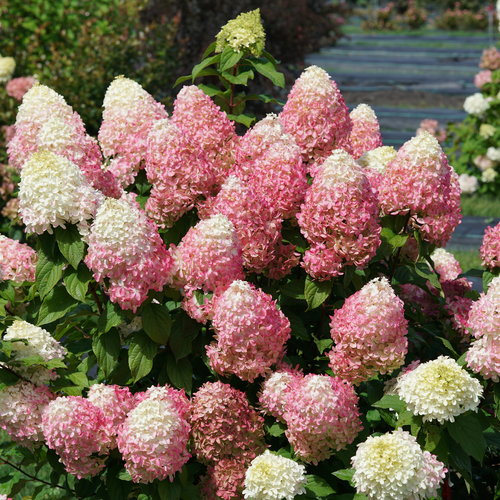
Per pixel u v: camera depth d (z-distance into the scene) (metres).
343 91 24.12
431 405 3.38
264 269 4.05
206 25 12.55
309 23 13.76
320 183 3.80
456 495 4.39
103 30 12.48
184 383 3.92
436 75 26.78
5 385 3.67
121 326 3.97
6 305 4.38
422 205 4.00
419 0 45.88
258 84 12.33
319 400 3.45
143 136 4.36
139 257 3.58
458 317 4.30
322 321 4.20
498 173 13.61
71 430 3.49
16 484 4.33
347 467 3.61
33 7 12.13
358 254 3.83
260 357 3.66
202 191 4.03
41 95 4.45
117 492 3.79
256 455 3.76
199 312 3.73
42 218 3.62
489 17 41.66
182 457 3.55
